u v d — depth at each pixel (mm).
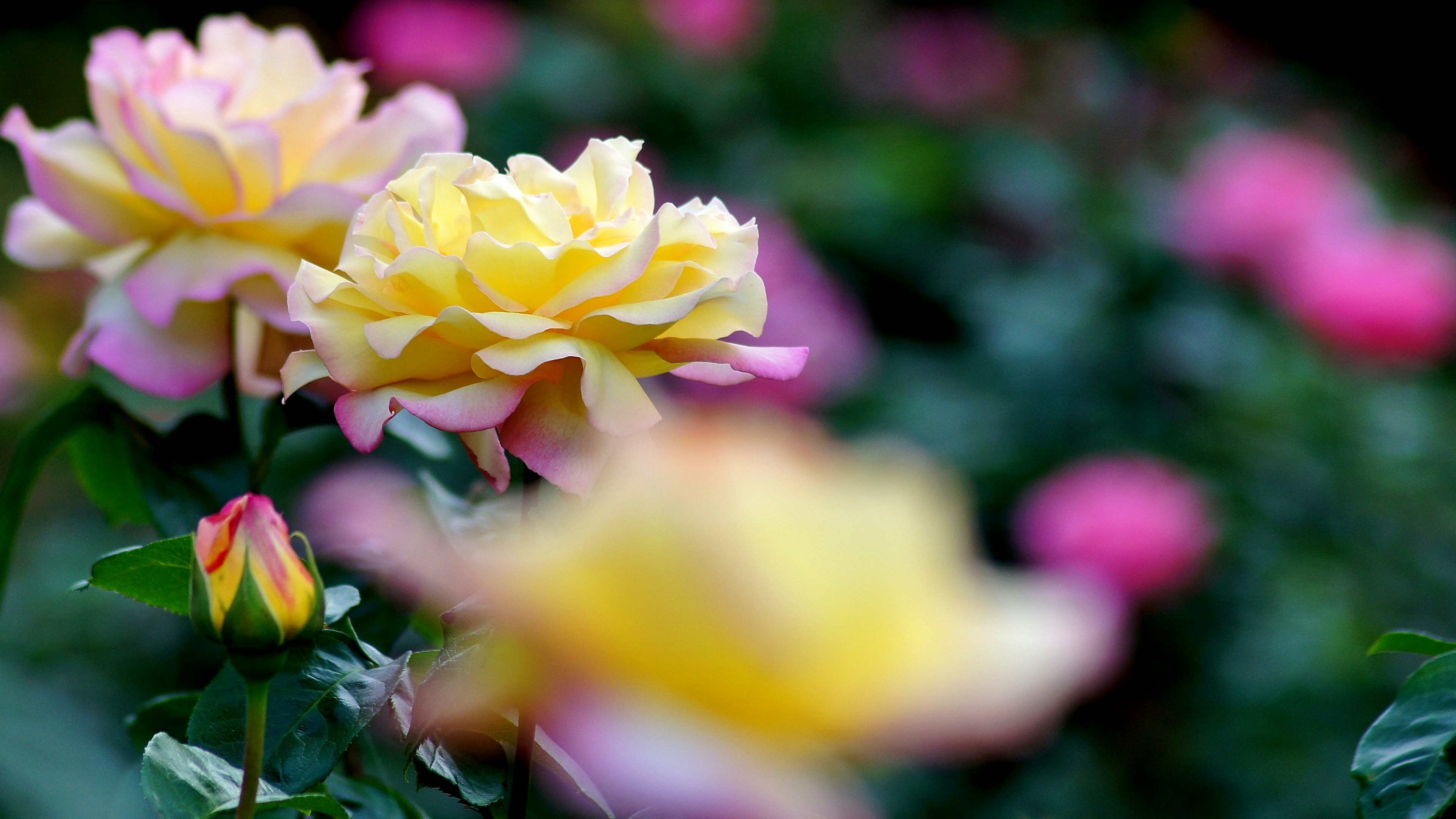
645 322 681
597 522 527
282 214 826
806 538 514
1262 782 1783
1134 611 1819
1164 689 1893
